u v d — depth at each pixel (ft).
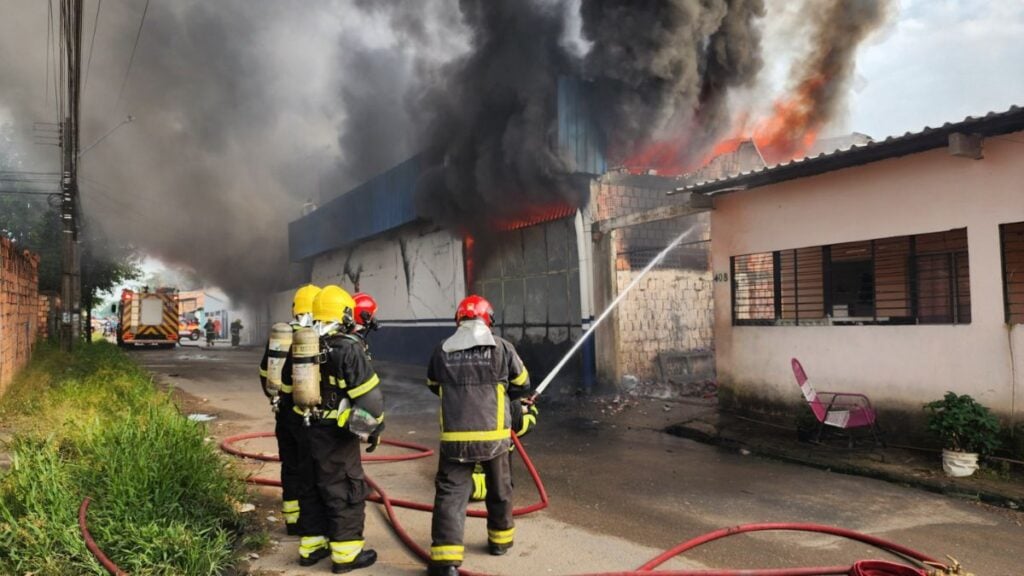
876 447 21.74
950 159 20.58
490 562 12.48
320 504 12.40
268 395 14.43
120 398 28.63
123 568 11.06
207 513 13.73
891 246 26.71
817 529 14.05
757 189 27.17
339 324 12.65
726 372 28.66
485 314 12.76
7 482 13.14
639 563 12.42
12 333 31.50
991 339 19.48
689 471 19.93
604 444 24.02
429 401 36.50
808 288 29.94
